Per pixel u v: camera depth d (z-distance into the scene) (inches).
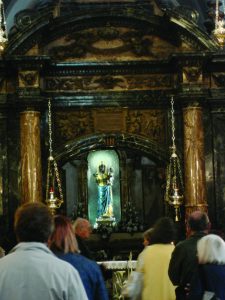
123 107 816.9
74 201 846.5
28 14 799.1
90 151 830.5
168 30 812.0
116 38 815.1
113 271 662.5
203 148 796.6
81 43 808.9
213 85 821.2
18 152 799.7
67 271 189.8
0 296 187.2
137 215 840.9
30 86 780.6
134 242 820.0
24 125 780.0
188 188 788.6
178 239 791.1
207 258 289.6
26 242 193.9
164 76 822.5
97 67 809.5
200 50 799.1
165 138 816.9
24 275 188.2
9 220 790.5
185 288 322.3
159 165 826.8
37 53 787.4
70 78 813.2
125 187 847.7
